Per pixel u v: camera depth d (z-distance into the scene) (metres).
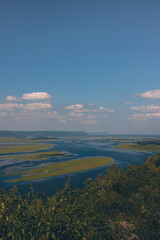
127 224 10.73
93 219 8.25
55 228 6.50
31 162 112.81
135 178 31.08
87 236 6.90
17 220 6.74
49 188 59.22
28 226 6.65
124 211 12.98
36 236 6.30
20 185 63.00
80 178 72.50
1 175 78.00
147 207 11.83
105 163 107.31
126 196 23.30
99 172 83.88
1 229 6.09
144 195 17.16
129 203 14.24
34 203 8.07
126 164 105.31
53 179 71.19
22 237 6.19
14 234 6.11
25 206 7.59
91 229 7.35
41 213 7.11
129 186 26.17
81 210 8.31
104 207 12.65
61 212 6.96
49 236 6.29
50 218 6.75
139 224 10.10
